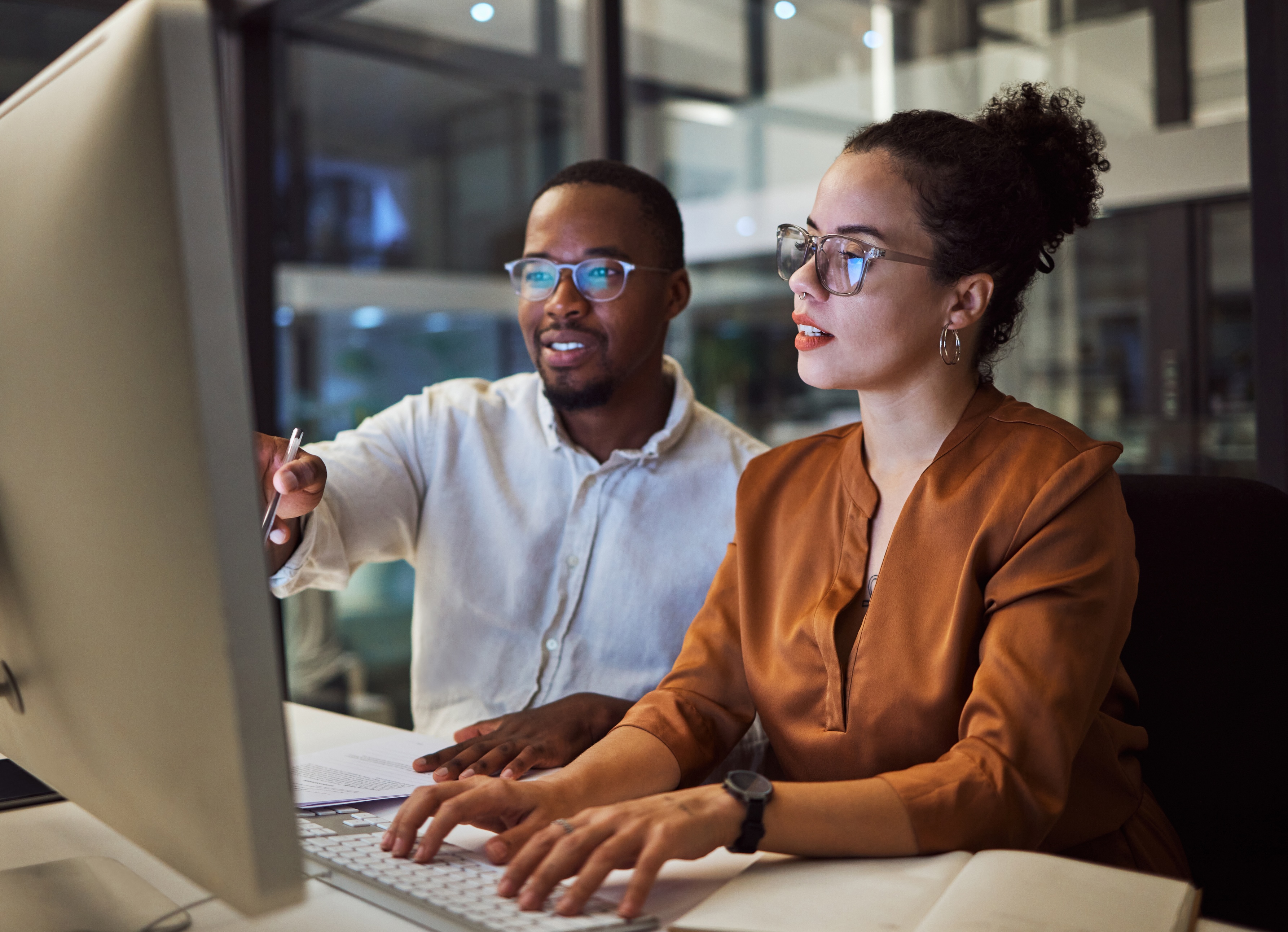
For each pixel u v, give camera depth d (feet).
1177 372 8.86
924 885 2.26
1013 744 2.75
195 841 1.84
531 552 4.91
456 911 2.14
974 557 3.11
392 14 13.12
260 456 3.85
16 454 2.15
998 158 3.36
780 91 11.69
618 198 4.78
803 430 12.32
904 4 10.53
